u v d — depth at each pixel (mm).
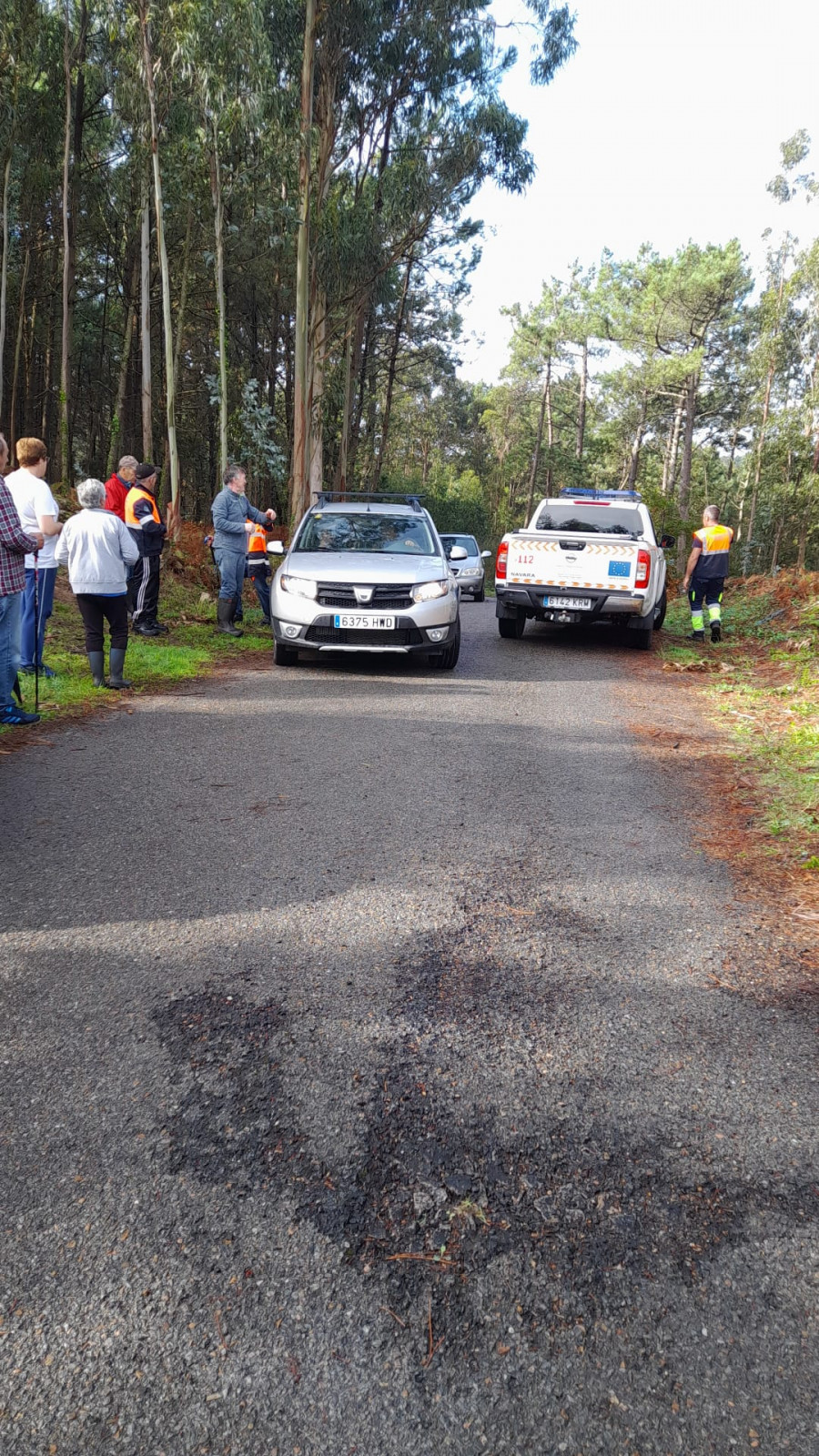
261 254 30703
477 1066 2633
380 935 3451
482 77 23906
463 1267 1940
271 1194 2123
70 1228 2004
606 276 57188
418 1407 1637
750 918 3730
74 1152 2238
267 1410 1623
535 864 4234
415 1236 2018
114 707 7320
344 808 4965
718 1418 1630
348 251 21953
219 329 21734
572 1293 1882
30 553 6500
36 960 3186
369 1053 2680
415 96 24578
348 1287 1879
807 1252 2002
